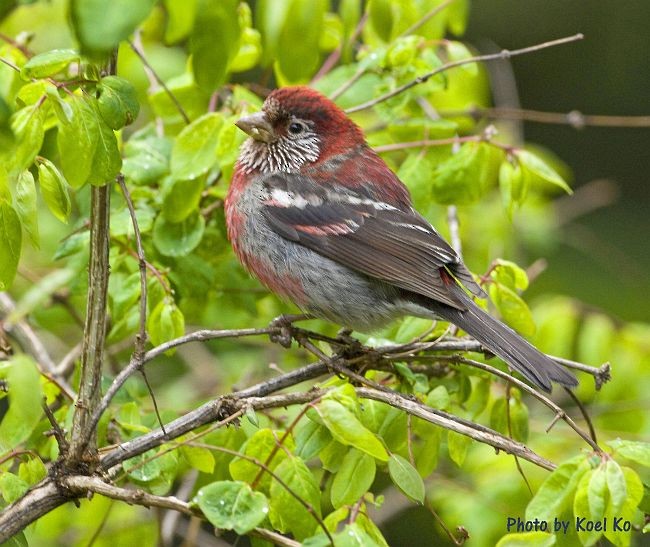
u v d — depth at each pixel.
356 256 10.28
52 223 12.89
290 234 10.44
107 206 7.83
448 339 9.62
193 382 13.41
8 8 6.55
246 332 8.59
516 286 9.86
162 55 12.74
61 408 9.20
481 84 13.88
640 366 11.65
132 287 9.46
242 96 10.68
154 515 11.08
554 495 7.22
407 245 10.27
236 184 10.65
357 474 7.63
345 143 10.98
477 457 11.21
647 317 17.53
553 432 11.58
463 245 13.59
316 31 9.01
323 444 7.94
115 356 12.75
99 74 7.75
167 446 8.01
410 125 10.87
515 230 14.53
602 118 12.31
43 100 7.45
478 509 10.83
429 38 11.62
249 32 10.94
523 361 8.93
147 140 10.40
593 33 20.08
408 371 9.12
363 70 10.99
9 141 5.98
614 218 19.45
